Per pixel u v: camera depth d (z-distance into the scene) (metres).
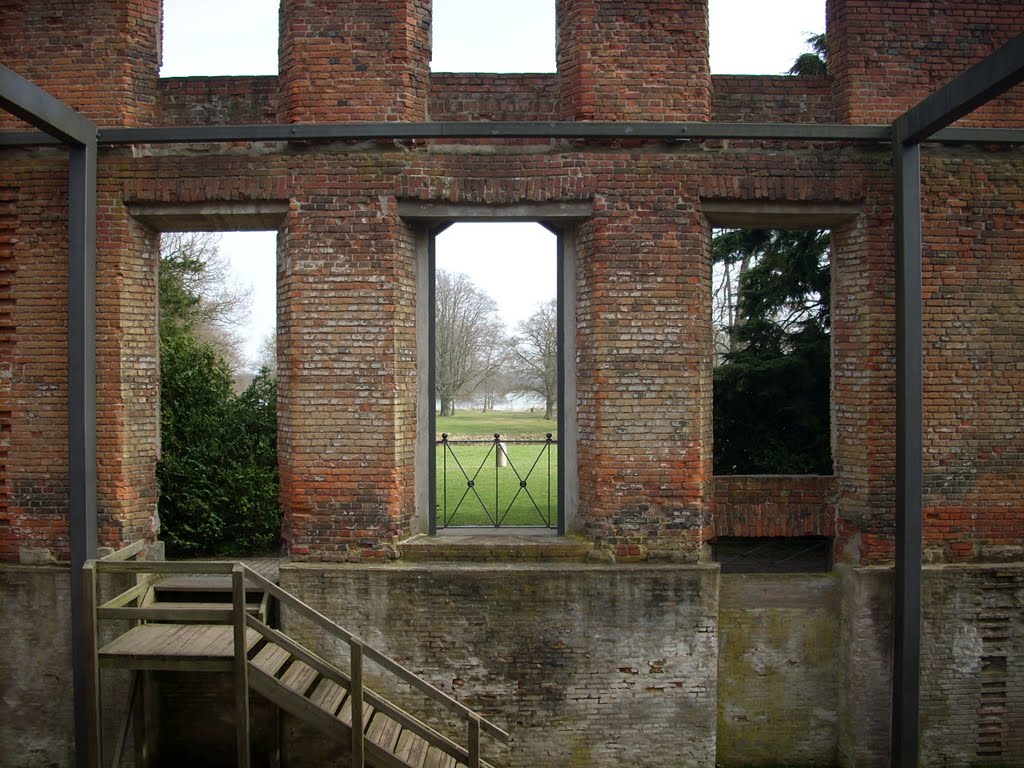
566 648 6.62
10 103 5.38
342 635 5.69
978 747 6.82
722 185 6.69
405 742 6.15
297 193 6.67
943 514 6.83
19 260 6.75
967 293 6.82
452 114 7.07
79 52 6.77
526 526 7.37
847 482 7.01
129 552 6.58
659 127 6.46
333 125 6.41
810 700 7.05
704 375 6.89
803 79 7.20
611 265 6.68
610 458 6.71
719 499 7.12
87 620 5.77
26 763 6.79
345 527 6.74
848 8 6.86
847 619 6.90
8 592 6.72
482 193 6.65
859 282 6.88
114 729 6.69
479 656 6.62
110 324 6.70
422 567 6.62
